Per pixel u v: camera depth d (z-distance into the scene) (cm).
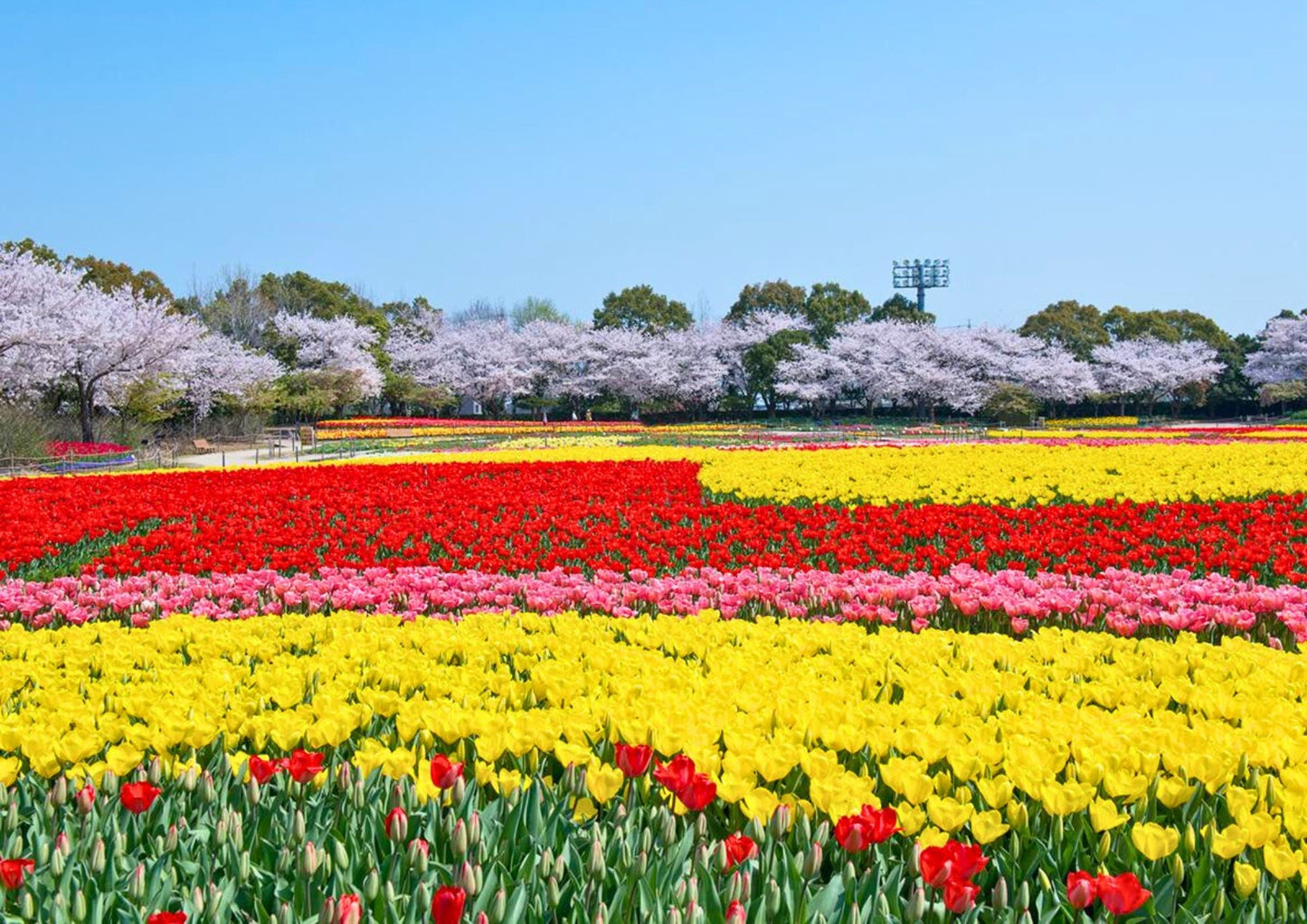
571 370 7844
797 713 457
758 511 1382
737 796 369
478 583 846
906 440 4219
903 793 396
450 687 509
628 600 796
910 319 8719
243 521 1462
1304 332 7300
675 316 8906
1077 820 374
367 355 6869
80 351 3725
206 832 356
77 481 1941
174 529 1316
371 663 594
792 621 697
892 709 465
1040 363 7181
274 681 536
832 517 1378
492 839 349
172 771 404
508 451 3144
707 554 1165
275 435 4769
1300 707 489
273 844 351
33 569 1216
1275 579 1031
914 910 306
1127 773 385
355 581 877
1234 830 335
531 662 585
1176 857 342
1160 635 725
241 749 449
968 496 1711
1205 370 7456
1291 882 343
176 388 4634
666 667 568
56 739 423
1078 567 980
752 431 5428
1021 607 759
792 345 7519
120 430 4041
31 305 3675
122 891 315
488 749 409
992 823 349
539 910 310
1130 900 291
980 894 344
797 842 353
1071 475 2030
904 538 1251
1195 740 421
